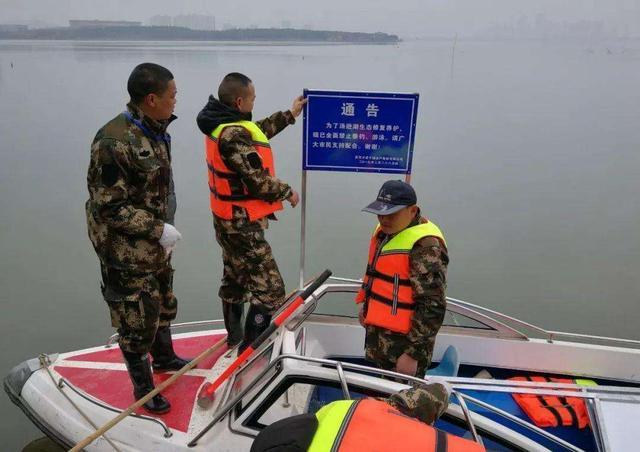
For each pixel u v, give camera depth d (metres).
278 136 16.34
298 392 2.71
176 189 11.85
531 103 28.14
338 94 3.28
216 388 2.79
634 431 2.48
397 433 1.29
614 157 15.86
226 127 2.83
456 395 2.38
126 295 2.59
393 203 2.55
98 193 2.35
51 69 59.50
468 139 18.39
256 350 2.92
